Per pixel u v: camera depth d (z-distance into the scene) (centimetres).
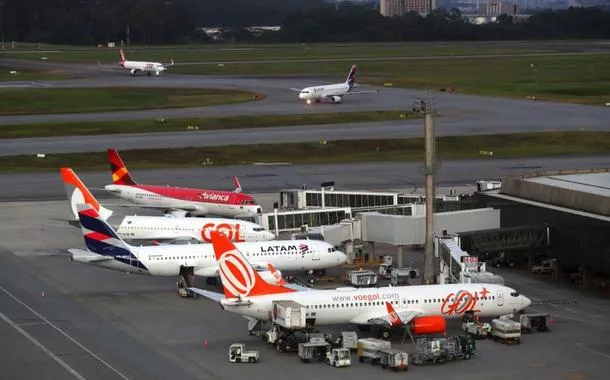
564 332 14050
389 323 13338
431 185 16438
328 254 17175
